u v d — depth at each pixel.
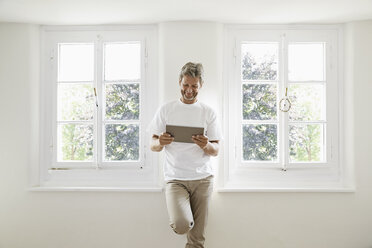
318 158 3.38
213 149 2.79
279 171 3.35
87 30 3.41
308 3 2.83
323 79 3.38
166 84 3.22
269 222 3.21
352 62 3.26
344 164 3.33
